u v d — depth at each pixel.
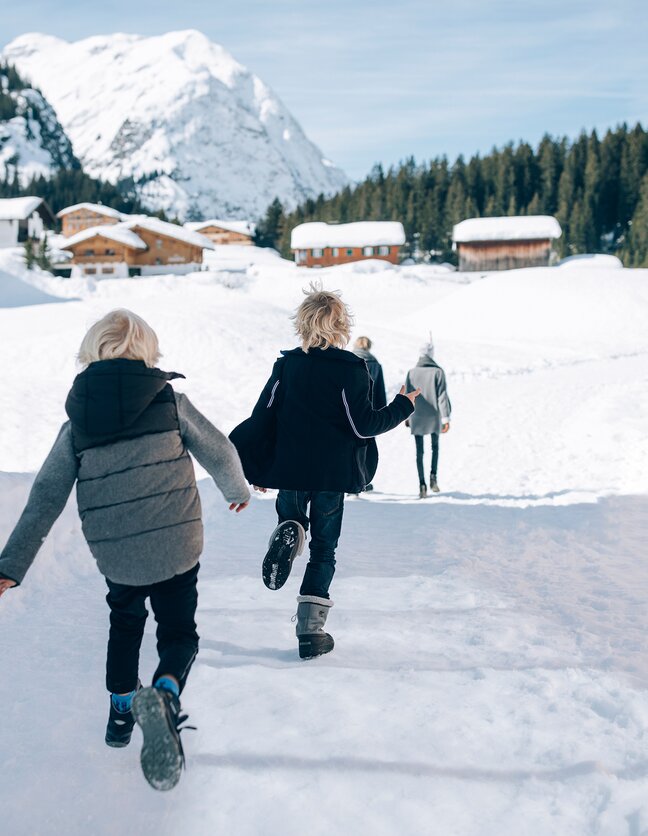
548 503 8.48
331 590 5.18
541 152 143.38
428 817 2.44
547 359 27.19
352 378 3.83
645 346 31.50
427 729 3.03
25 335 24.25
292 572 5.85
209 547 6.66
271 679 3.57
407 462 12.13
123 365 2.67
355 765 2.75
